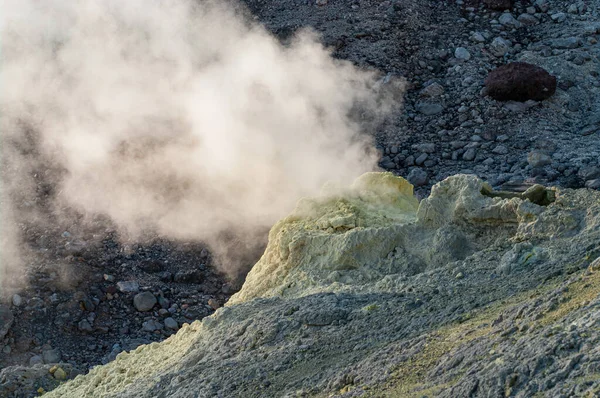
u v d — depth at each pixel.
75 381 8.91
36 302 15.03
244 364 6.79
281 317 7.27
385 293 7.33
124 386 7.84
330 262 8.25
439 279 7.36
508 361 4.95
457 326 6.15
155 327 15.23
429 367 5.55
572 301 5.47
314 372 6.35
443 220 8.09
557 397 4.43
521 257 7.04
